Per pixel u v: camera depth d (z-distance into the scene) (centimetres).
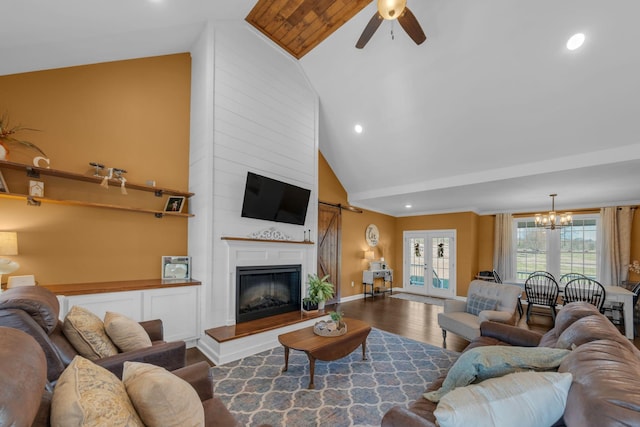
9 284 249
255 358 320
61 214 294
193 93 392
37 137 285
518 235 714
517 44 316
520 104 361
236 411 222
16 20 222
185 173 387
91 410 80
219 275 353
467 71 360
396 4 225
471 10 311
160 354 181
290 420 212
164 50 370
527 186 489
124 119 341
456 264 733
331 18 377
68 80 306
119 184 324
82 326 175
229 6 343
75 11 241
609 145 356
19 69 274
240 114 388
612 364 112
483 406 104
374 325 463
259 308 394
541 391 108
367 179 614
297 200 444
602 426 84
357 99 471
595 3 266
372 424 209
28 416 62
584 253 626
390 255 835
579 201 604
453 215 748
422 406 158
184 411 105
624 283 549
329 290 422
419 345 369
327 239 625
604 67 298
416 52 371
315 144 496
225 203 365
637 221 568
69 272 296
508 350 149
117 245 327
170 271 352
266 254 402
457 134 432
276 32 409
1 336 78
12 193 256
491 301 356
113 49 317
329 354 271
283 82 448
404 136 478
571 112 343
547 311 602
